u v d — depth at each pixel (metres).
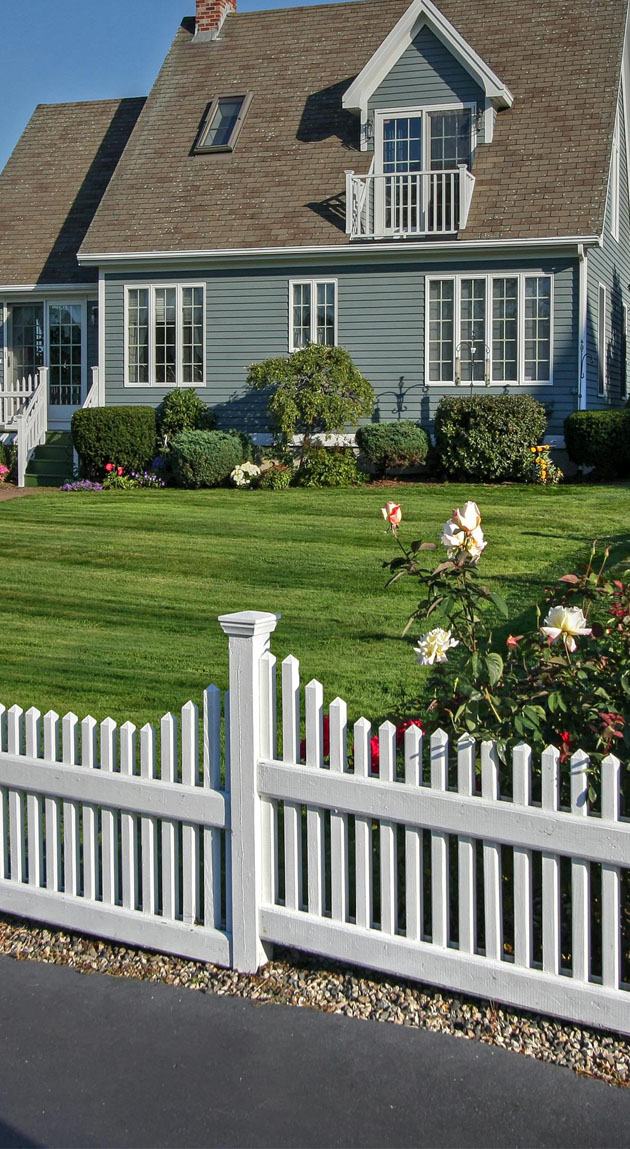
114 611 14.02
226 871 6.21
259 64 32.00
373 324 27.09
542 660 6.04
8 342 32.22
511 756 6.09
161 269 28.66
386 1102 5.04
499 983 5.52
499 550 16.72
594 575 6.50
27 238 32.47
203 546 17.83
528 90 28.23
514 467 24.73
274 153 29.52
